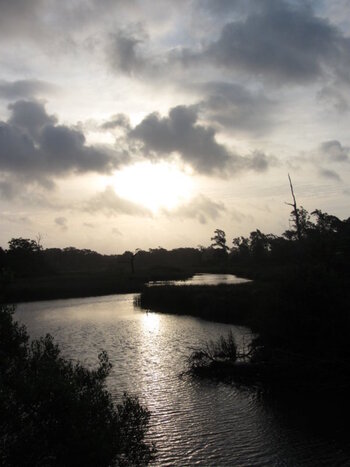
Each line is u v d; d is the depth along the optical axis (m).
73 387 11.38
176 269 165.00
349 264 40.81
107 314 62.50
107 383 27.11
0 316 13.32
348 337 26.62
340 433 19.12
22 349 13.21
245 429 19.92
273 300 29.16
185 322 50.97
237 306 50.69
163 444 18.52
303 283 28.44
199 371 28.86
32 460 10.52
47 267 155.50
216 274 146.25
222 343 30.31
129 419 12.98
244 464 16.80
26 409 10.89
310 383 25.52
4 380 11.08
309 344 27.75
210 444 18.48
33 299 88.81
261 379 26.97
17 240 147.88
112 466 12.30
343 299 27.84
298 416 21.11
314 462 16.81
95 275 136.00
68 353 36.50
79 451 10.63
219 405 22.95
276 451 17.70
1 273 14.13
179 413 21.97
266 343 29.12
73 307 73.12
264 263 137.00
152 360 33.03
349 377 25.34
